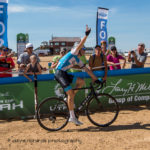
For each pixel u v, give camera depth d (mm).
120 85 5344
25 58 5223
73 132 3781
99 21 8852
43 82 4738
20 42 10898
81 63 3883
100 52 5062
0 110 4523
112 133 3680
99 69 5176
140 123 4168
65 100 3957
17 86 4586
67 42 72125
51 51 69875
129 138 3430
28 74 4660
